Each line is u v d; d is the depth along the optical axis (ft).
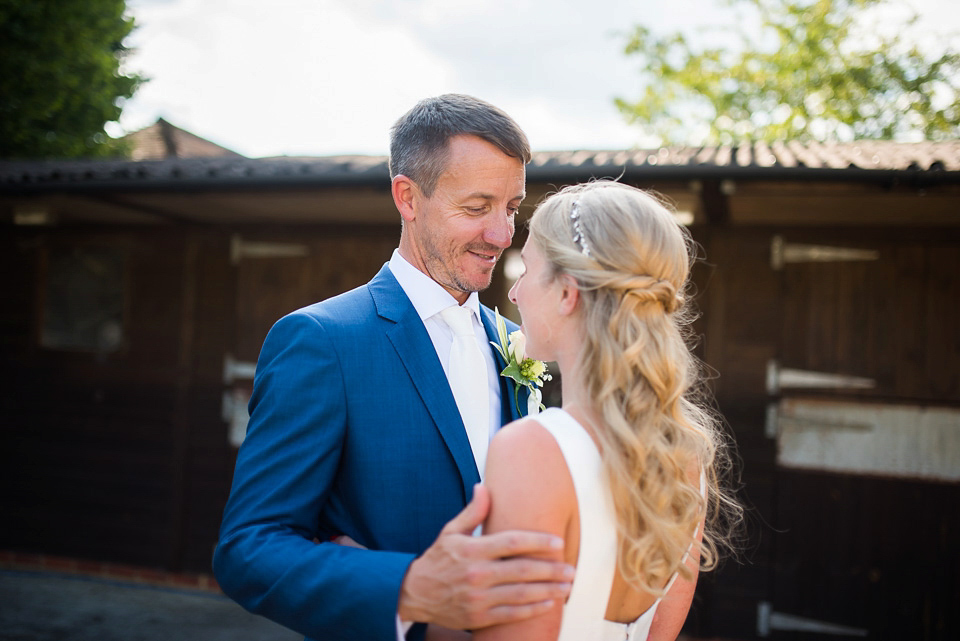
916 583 14.05
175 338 18.40
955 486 13.89
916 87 44.04
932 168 10.52
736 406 15.02
